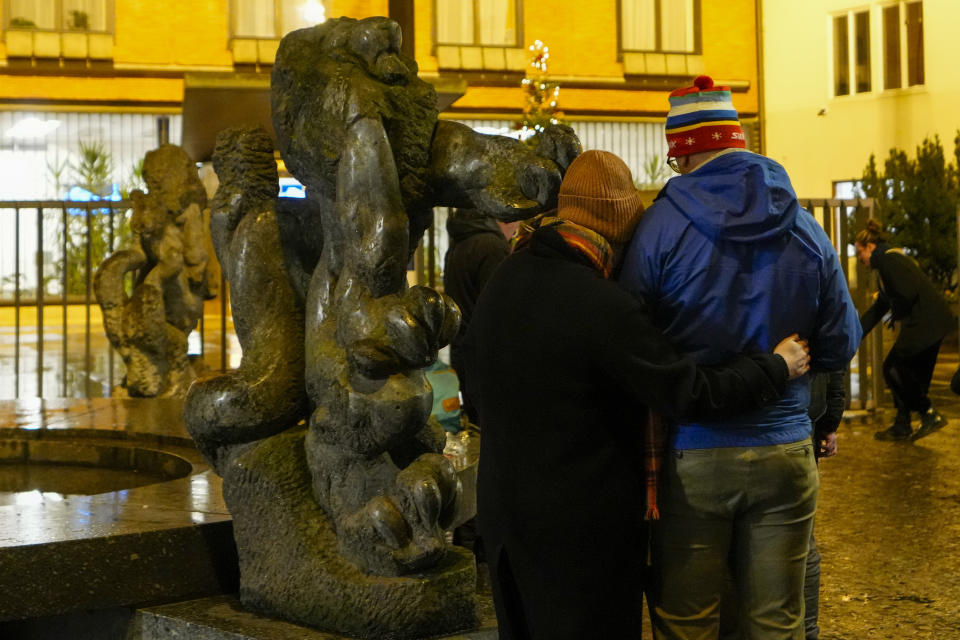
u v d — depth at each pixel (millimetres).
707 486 2664
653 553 2779
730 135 2818
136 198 7824
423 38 27203
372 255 2770
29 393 11531
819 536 5906
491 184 2865
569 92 28250
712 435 2656
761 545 2730
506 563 2646
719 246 2658
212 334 17453
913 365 8859
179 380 7852
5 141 24844
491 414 2680
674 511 2707
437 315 2838
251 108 8023
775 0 29297
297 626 2922
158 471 4688
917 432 8992
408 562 2826
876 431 9492
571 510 2553
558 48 28078
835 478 7469
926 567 5305
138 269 8000
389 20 2895
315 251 3186
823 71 28406
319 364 2916
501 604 2654
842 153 28375
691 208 2674
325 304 2969
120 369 13641
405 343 2797
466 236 5492
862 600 4820
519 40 27781
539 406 2588
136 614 3059
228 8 25875
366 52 2875
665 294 2701
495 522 2645
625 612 2596
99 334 18172
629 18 28531
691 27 29125
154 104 25750
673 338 2703
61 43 25031
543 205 2869
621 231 2748
